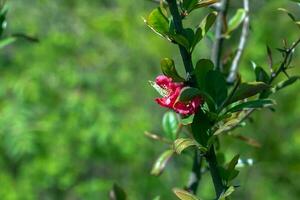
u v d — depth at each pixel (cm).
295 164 1082
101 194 1134
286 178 1130
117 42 1247
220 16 337
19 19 1214
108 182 1132
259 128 1100
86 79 1163
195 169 316
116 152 1125
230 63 339
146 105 1251
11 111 1088
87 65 1198
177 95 220
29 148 1055
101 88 1183
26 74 1145
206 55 1131
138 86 1255
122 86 1234
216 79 224
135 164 1152
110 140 1108
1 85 1144
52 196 1260
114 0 1341
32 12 1241
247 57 1060
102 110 1125
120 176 1218
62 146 1112
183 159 1160
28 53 1184
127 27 1231
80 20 1256
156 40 1225
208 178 1164
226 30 338
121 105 1157
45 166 1112
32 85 1123
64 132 1109
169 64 218
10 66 1194
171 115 323
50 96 1141
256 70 274
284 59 270
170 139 321
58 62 1180
